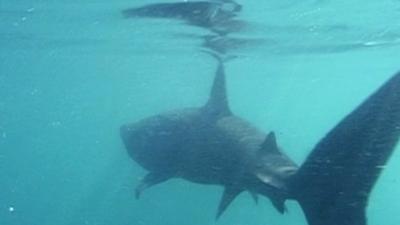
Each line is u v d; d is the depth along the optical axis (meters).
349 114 5.99
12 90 40.53
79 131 73.69
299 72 32.19
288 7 16.59
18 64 29.33
